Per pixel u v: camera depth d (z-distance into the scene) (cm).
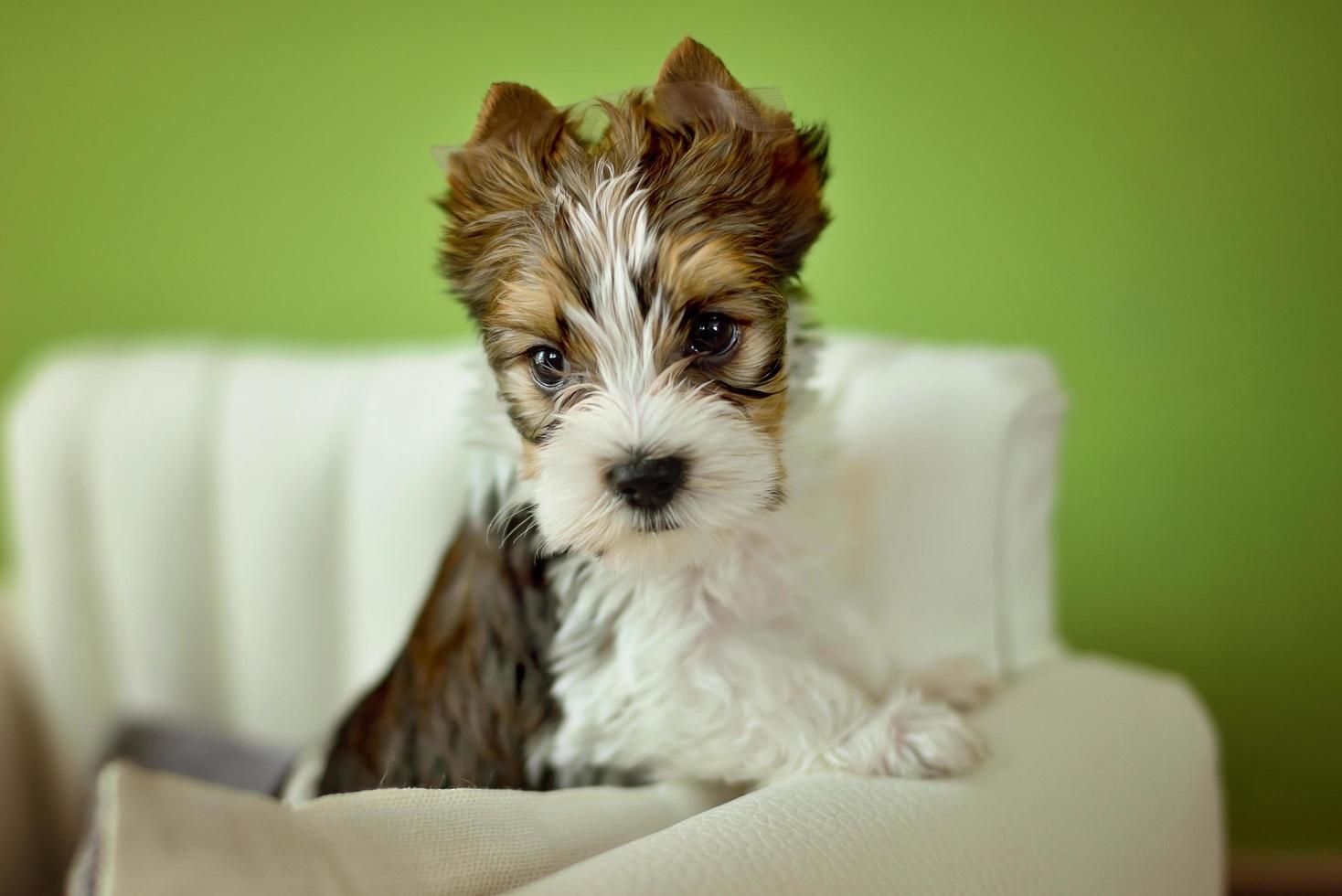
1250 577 60
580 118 40
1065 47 57
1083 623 61
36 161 68
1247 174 56
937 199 59
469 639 43
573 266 39
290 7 63
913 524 47
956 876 35
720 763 41
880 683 44
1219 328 58
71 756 60
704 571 42
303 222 66
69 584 59
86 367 61
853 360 50
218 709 59
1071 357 59
